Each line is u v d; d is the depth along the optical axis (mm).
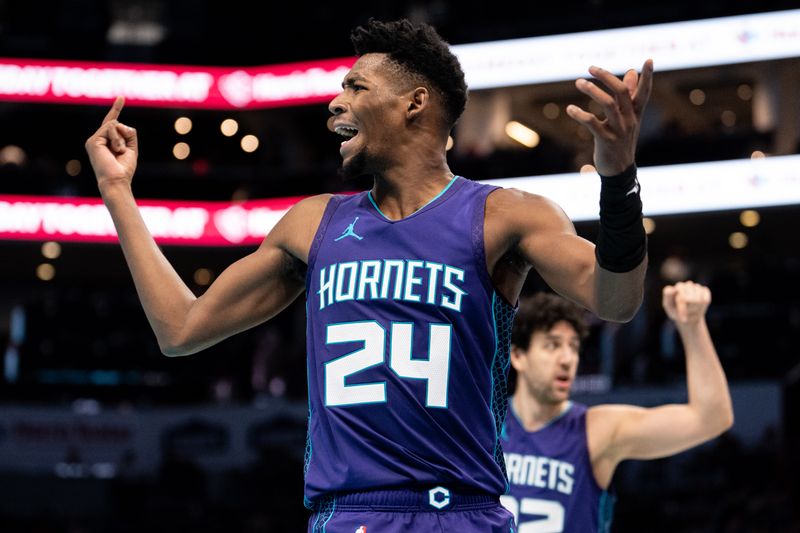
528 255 2758
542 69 20469
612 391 15664
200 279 26484
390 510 2639
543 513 5508
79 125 25406
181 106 23188
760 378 16188
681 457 15039
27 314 21484
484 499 2727
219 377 20297
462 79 2975
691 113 24938
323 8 25438
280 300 3070
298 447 17328
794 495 13859
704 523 13859
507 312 2836
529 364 5586
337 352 2746
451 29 21234
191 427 17797
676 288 4691
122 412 18000
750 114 24781
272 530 16000
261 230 22422
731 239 23062
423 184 2885
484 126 23938
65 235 22141
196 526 16047
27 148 25516
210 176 23047
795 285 18062
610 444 5453
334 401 2732
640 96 2422
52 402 19031
